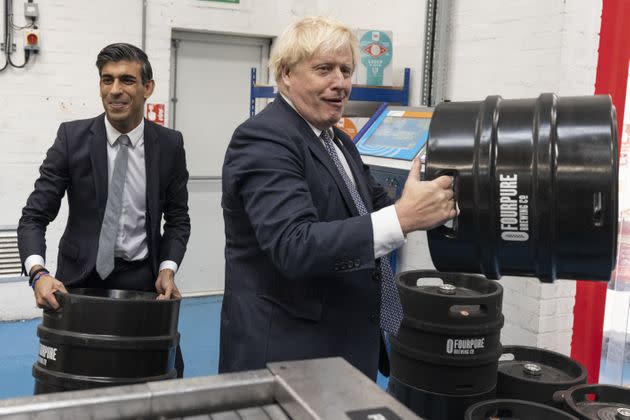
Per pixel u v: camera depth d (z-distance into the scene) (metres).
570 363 2.34
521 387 2.24
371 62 3.78
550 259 1.15
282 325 1.49
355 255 1.26
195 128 4.75
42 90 4.09
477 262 1.22
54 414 0.84
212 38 4.68
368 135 3.52
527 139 1.12
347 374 0.97
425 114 3.28
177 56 4.60
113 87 2.06
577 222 1.10
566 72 2.87
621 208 3.10
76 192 2.14
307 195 1.37
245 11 4.62
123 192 2.14
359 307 1.53
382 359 1.75
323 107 1.47
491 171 1.14
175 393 0.91
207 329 4.17
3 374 3.36
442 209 1.19
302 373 0.97
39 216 2.13
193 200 4.82
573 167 1.09
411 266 3.66
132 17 4.26
